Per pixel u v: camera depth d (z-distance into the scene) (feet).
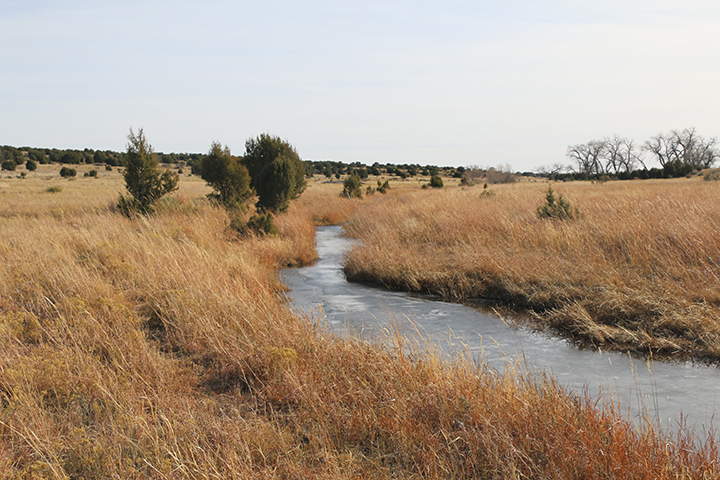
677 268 27.76
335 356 17.69
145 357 17.60
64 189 131.54
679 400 16.06
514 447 11.72
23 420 12.89
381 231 49.44
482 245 39.19
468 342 22.41
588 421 12.55
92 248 33.55
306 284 36.24
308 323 22.00
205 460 11.19
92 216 57.82
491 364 19.40
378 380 15.65
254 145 80.18
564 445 11.66
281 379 16.31
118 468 11.14
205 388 16.51
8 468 10.75
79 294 24.21
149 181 62.49
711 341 20.43
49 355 16.96
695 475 10.68
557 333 23.77
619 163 303.48
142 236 37.52
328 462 11.35
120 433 12.50
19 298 23.94
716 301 23.71
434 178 156.56
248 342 18.86
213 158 69.97
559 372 18.67
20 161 327.26
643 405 15.06
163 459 11.13
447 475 11.37
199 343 20.04
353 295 32.48
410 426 13.03
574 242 35.01
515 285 30.07
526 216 47.65
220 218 57.00
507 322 25.77
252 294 27.07
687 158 289.53
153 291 25.54
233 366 17.49
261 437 12.39
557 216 44.34
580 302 25.53
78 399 14.66
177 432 12.54
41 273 26.94
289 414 14.65
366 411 14.10
